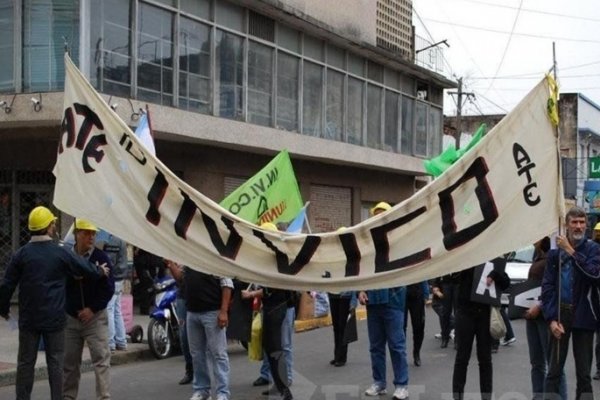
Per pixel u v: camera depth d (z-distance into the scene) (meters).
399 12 28.94
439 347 12.80
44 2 14.42
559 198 5.99
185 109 17.06
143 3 15.80
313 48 22.09
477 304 7.42
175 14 16.72
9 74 14.61
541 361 7.50
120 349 11.73
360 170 25.70
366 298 8.48
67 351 7.65
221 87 18.30
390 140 26.25
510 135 5.98
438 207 6.01
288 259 6.13
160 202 6.09
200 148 18.56
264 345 8.17
